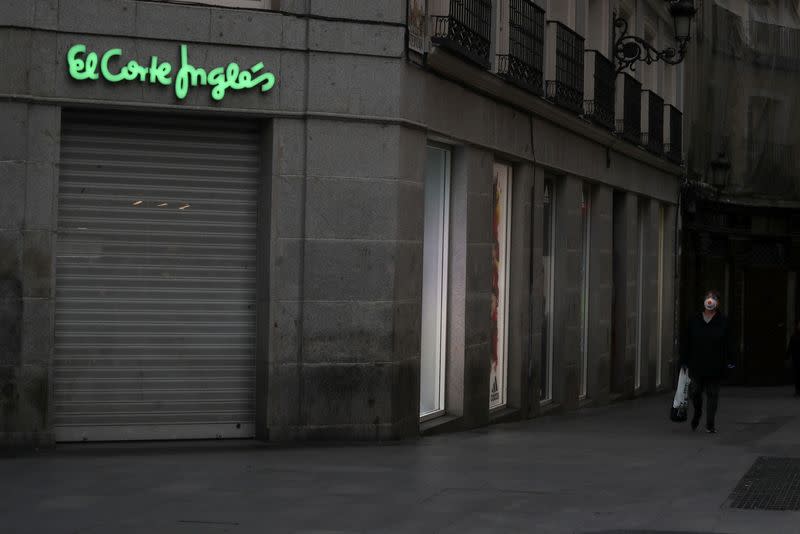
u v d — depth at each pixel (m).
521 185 19.11
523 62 18.17
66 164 13.32
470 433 15.97
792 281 38.88
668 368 31.23
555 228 21.59
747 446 14.48
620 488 10.80
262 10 13.66
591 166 23.12
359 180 13.98
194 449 13.18
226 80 13.50
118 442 13.54
